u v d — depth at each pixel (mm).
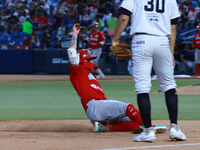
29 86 44531
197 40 52188
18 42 69500
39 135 14828
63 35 66312
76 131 16562
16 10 74688
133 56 13016
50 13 72312
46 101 29859
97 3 66938
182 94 34438
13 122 19125
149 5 12914
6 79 55312
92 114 15922
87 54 16484
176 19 13484
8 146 12062
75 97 32781
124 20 13031
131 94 33750
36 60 66562
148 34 12812
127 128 16125
